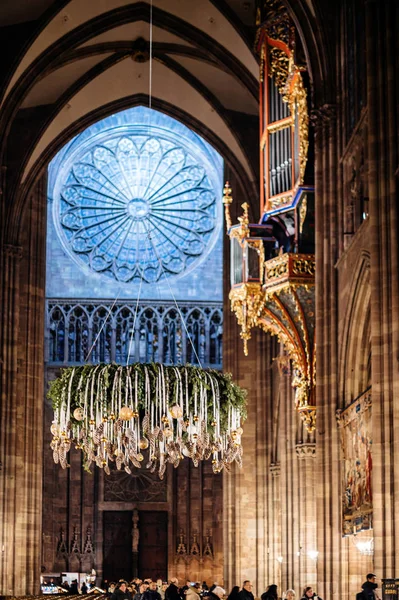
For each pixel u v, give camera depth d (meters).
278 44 39.72
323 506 33.53
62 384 31.17
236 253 40.16
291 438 47.19
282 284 37.00
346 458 32.69
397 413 26.25
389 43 28.34
